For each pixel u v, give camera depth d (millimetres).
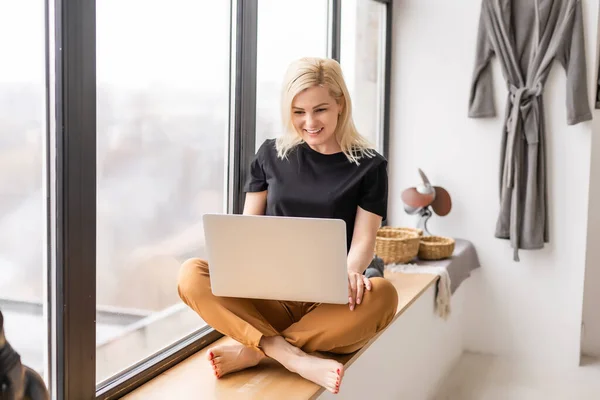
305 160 2090
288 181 2078
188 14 2006
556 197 3457
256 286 1769
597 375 3365
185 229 2078
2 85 1369
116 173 1742
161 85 1902
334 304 1871
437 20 3639
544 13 3311
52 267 1526
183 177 2045
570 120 3311
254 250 1714
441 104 3668
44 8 1455
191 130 2070
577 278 3459
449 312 3145
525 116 3389
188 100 2043
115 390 1710
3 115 1377
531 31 3377
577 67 3289
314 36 2912
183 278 1854
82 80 1521
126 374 1787
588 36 3312
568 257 3465
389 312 1903
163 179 1944
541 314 3549
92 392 1636
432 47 3662
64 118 1479
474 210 3643
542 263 3521
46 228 1511
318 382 1790
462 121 3629
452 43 3615
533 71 3369
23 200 1443
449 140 3670
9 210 1411
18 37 1397
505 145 3469
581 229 3426
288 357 1825
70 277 1533
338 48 3105
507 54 3410
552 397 3043
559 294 3504
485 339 3682
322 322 1860
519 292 3584
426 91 3697
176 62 1966
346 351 1949
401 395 2625
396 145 3797
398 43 3734
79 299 1569
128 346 1840
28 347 1498
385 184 2107
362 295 1869
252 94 2346
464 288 3645
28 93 1433
